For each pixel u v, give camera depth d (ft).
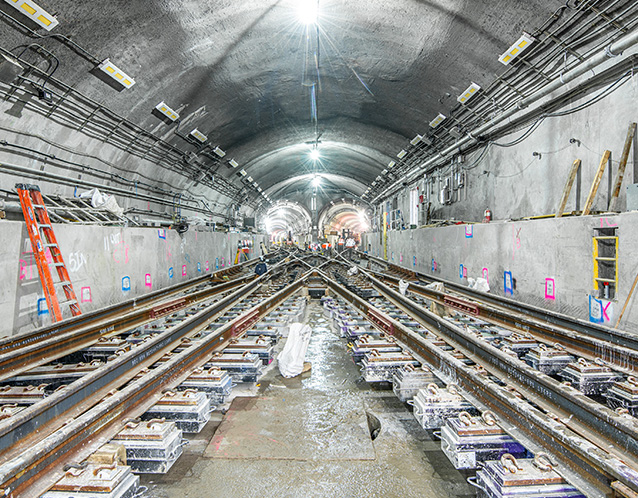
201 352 13.29
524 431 7.71
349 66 36.04
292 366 14.84
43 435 7.93
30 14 16.89
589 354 13.47
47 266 16.79
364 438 10.18
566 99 22.27
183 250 36.47
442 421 9.03
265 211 129.29
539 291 21.88
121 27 21.09
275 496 7.89
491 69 26.66
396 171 65.05
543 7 20.03
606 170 19.26
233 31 27.02
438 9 24.30
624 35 16.65
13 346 13.34
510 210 29.25
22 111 20.24
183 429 9.11
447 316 22.58
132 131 30.48
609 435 7.43
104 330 16.48
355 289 32.50
